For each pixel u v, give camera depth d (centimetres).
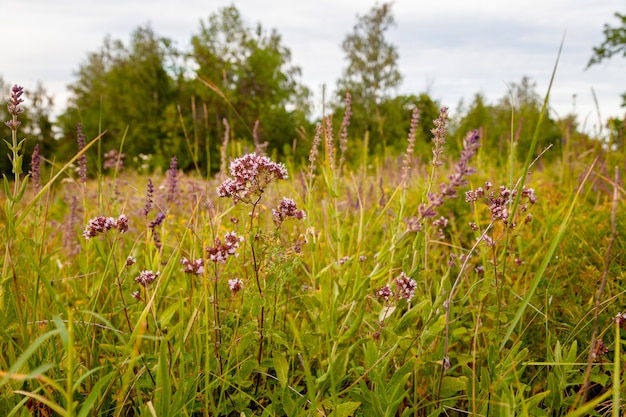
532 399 174
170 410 163
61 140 3666
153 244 285
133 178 604
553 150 1029
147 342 239
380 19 4156
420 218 153
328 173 282
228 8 3575
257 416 207
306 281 309
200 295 220
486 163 717
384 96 3916
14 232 196
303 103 4238
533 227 367
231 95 3112
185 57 3666
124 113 3622
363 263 270
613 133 516
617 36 1286
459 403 227
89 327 218
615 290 244
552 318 254
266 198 327
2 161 2975
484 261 243
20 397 187
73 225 386
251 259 227
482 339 250
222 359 214
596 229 319
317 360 239
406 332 230
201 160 2617
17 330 210
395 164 568
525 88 5166
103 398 183
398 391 176
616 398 131
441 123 207
